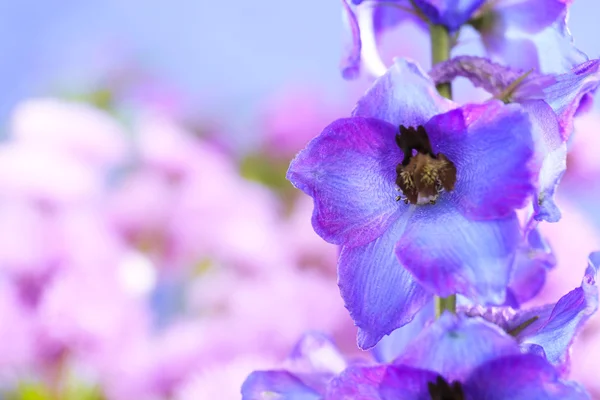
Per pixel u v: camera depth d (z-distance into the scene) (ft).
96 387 2.53
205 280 2.83
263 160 3.19
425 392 1.59
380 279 1.66
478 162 1.63
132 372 2.51
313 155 1.64
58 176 2.60
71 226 2.56
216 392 2.40
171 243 2.81
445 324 1.58
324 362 1.79
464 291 1.60
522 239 1.65
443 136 1.65
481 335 1.57
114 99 3.28
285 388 1.75
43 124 2.71
